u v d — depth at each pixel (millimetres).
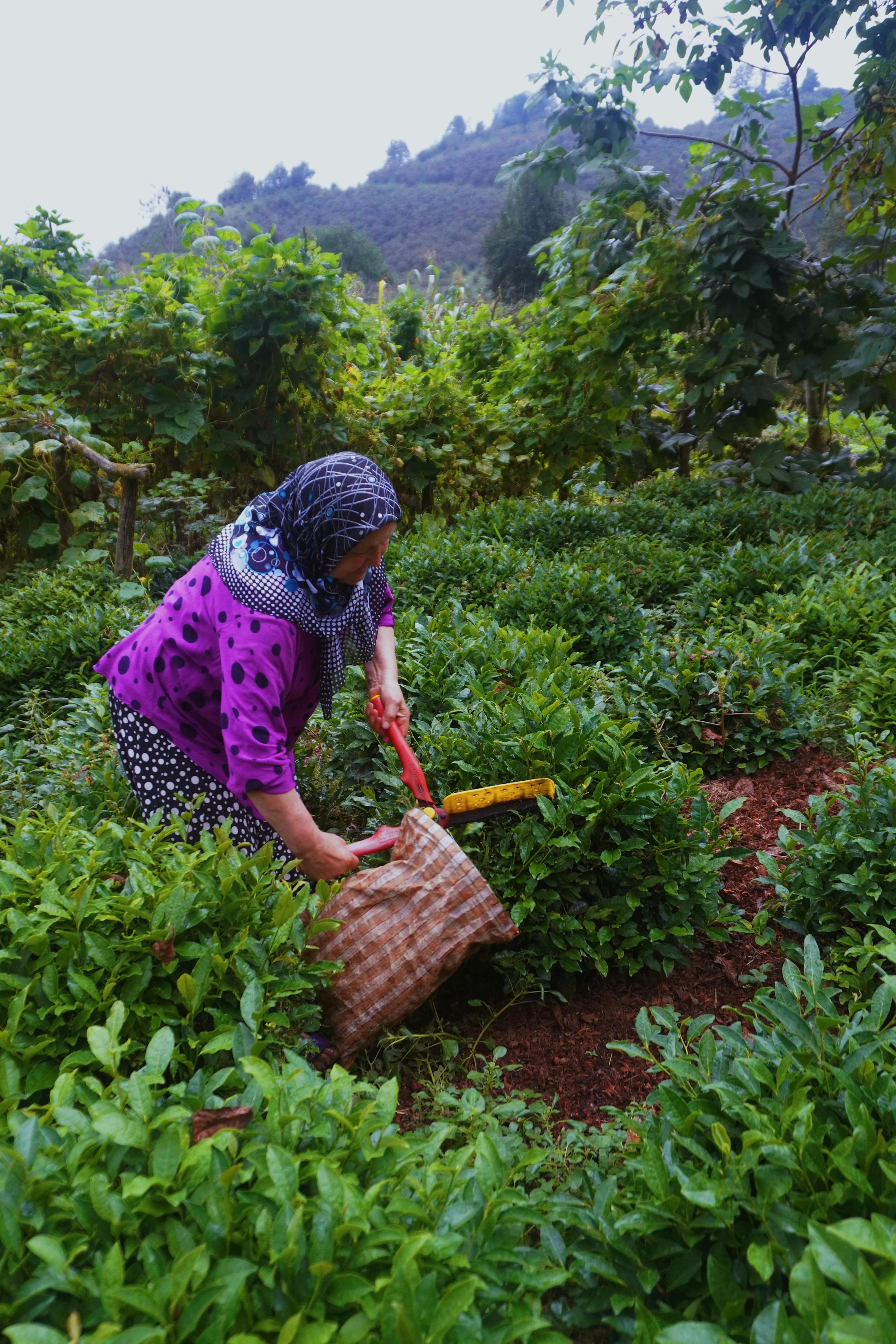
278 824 2195
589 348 8820
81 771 3305
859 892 2445
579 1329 1494
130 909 1808
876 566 5250
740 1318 1269
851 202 9008
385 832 2387
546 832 2568
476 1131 1926
